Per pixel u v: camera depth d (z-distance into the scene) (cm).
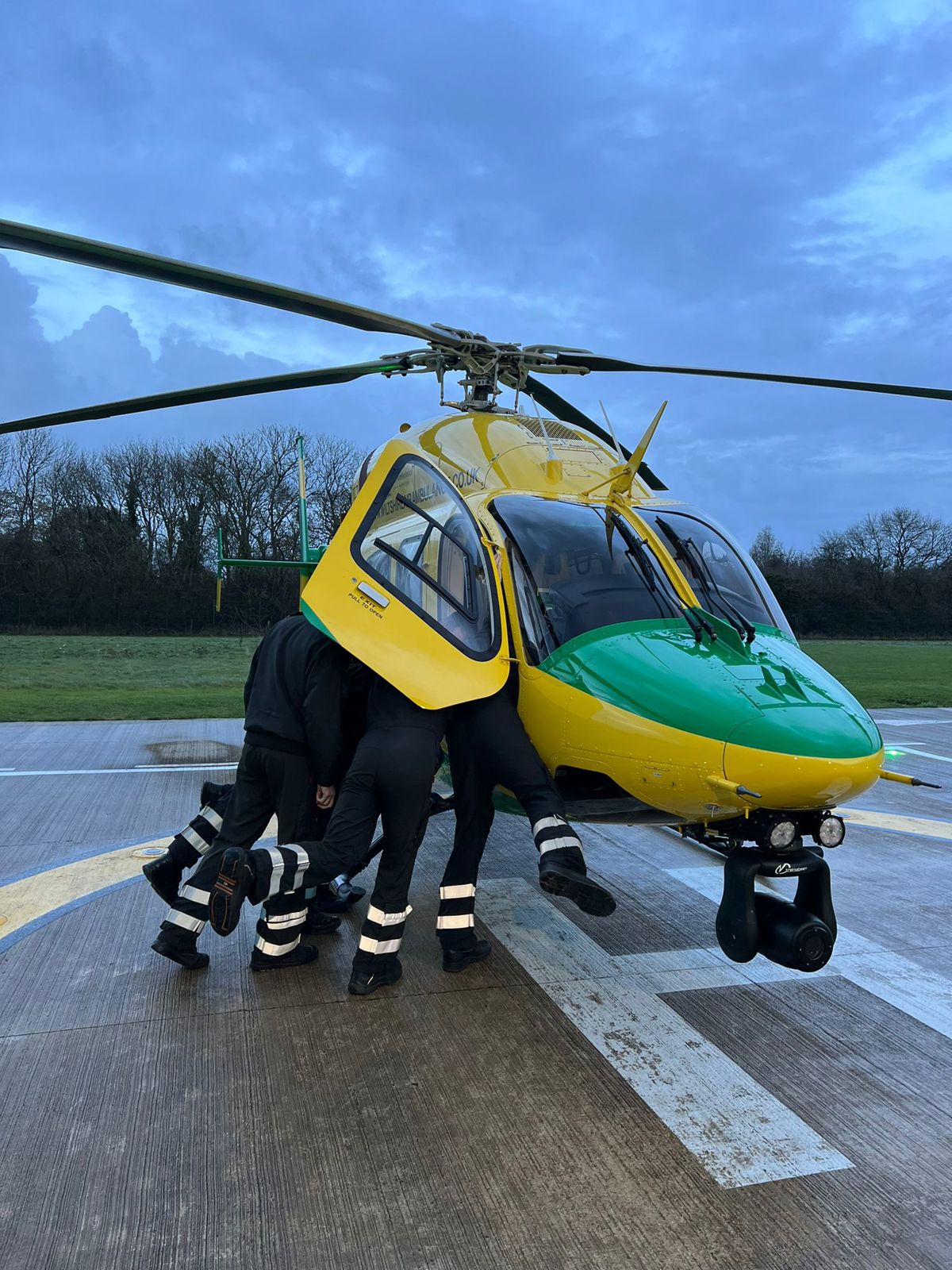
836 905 477
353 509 370
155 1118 263
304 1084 284
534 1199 230
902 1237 219
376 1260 207
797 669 323
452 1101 276
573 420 578
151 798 700
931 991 367
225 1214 222
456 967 375
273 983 362
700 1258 210
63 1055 300
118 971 371
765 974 381
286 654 370
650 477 487
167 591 3684
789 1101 281
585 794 351
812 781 270
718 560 386
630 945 412
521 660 351
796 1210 228
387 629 344
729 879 296
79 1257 206
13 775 787
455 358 480
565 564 359
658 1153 251
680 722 291
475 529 374
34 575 3625
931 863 562
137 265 353
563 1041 318
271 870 308
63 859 530
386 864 351
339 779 378
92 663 2241
